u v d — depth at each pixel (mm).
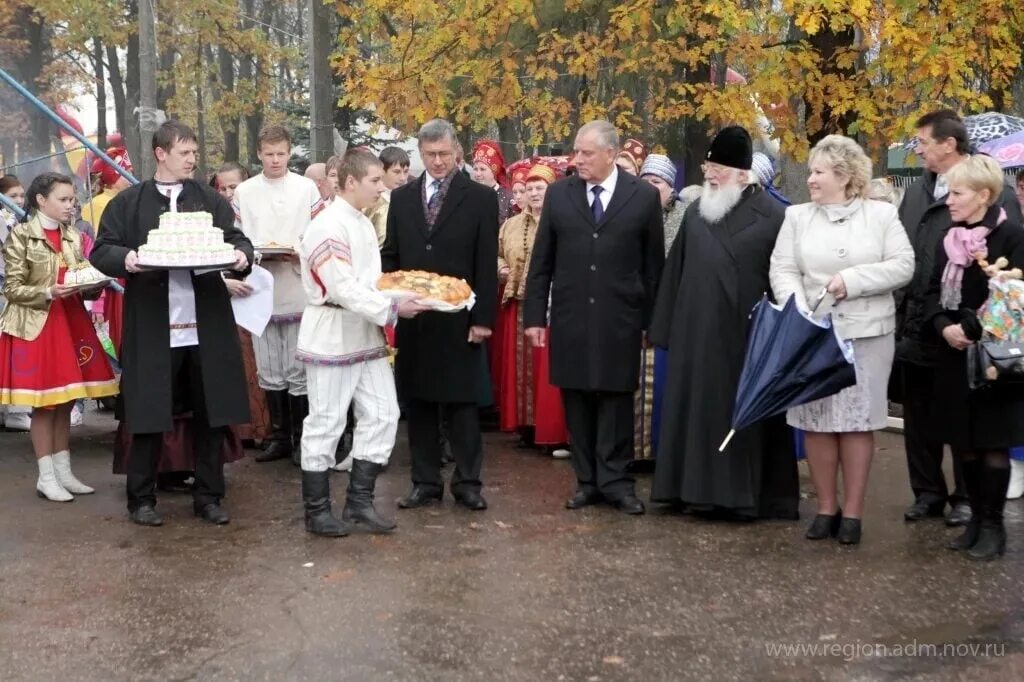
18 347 6609
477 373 6379
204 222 5965
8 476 7367
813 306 5762
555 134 12320
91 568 5453
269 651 4434
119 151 10961
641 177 7641
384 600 4969
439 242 6262
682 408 6285
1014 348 5121
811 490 6945
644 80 12180
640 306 6379
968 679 4145
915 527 6102
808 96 11219
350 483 6117
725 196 6195
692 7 11023
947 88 10758
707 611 4824
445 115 12719
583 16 12367
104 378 6859
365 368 6000
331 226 5789
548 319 6996
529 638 4543
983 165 5422
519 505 6570
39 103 9516
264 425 8156
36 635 4625
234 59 30516
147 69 14805
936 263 5648
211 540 5898
